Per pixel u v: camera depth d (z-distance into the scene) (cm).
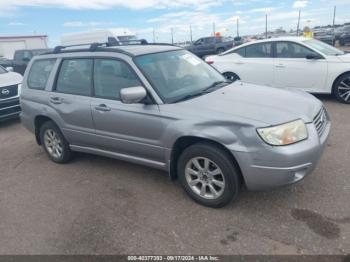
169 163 362
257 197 358
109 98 405
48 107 478
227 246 287
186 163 350
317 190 362
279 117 311
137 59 390
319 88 733
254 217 324
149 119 362
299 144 303
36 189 430
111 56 406
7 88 750
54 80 476
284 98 363
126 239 309
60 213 364
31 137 675
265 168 302
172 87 380
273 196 357
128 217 345
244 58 834
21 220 357
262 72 802
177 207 355
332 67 705
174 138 344
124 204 372
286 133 300
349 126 566
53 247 306
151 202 371
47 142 516
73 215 358
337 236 285
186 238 303
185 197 375
